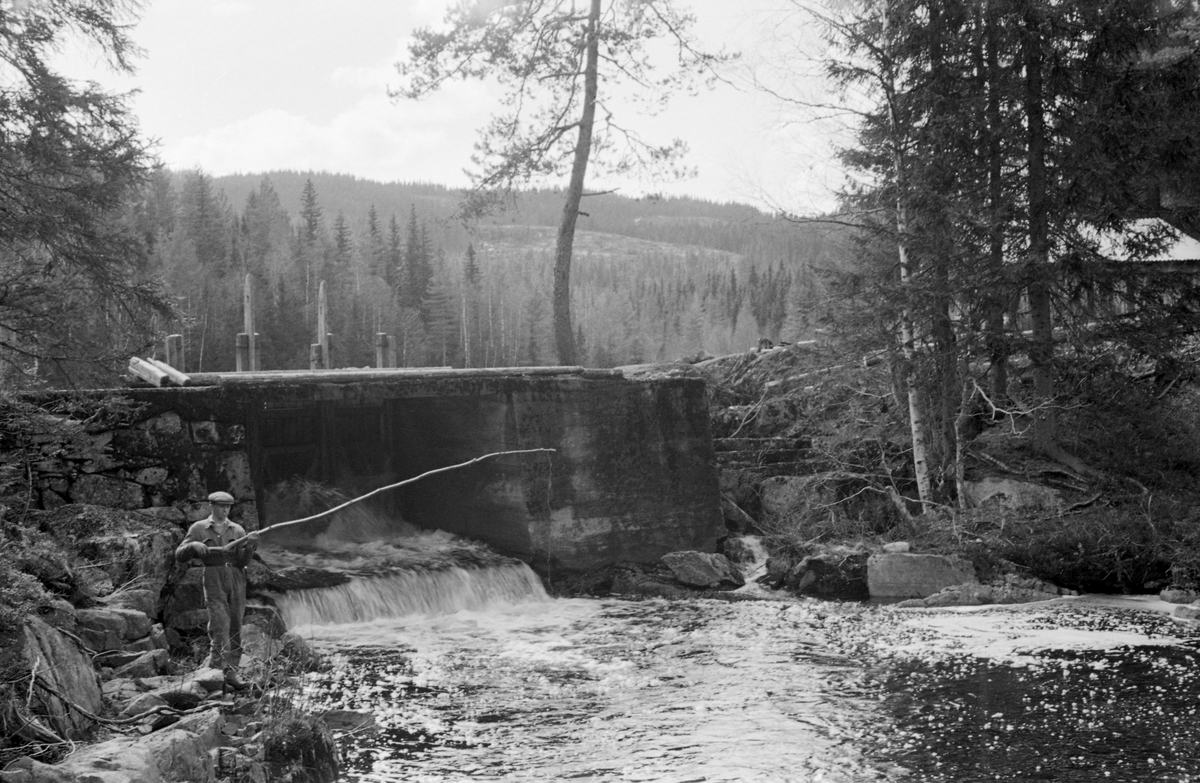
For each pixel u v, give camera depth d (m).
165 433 16.22
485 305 166.50
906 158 23.34
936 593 19.44
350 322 110.06
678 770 9.99
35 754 7.35
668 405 22.84
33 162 15.09
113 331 16.31
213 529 11.03
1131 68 22.73
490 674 13.98
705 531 23.08
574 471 21.48
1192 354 24.56
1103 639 15.50
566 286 27.78
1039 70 23.22
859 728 11.24
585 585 21.05
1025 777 9.61
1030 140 23.22
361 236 165.00
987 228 22.20
